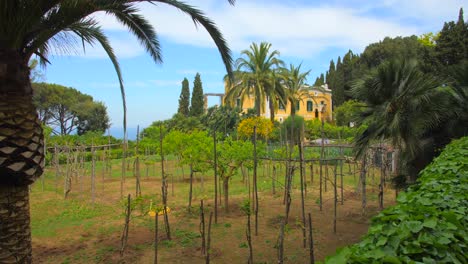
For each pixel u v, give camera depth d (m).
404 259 1.75
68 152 12.46
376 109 8.44
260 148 10.06
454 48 21.67
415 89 7.81
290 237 7.16
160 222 8.24
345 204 10.29
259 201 10.56
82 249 6.47
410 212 2.37
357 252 1.89
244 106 39.31
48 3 4.12
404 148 8.51
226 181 9.33
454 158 4.66
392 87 8.17
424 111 7.93
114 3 4.81
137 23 5.88
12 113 3.90
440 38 22.61
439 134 8.82
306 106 42.53
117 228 7.83
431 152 8.67
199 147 9.20
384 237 1.97
